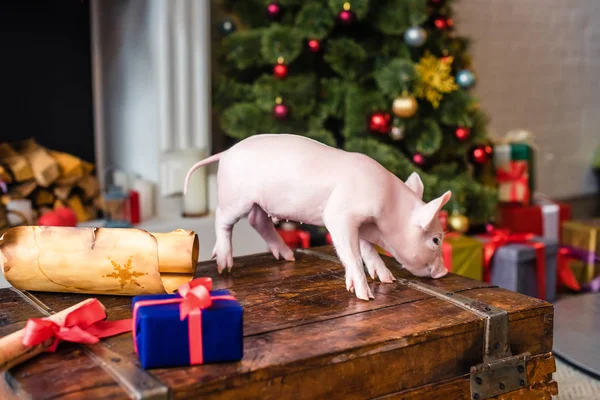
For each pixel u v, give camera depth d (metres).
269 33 2.27
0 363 0.85
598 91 3.94
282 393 0.90
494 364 1.10
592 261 2.64
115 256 1.12
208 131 2.43
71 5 2.48
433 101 2.38
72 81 2.52
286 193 1.23
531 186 2.83
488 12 3.37
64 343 0.96
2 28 2.32
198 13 2.34
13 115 2.39
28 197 2.19
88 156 2.61
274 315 1.09
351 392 0.96
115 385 0.83
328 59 2.32
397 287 1.27
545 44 3.64
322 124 2.41
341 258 1.21
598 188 3.97
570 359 1.71
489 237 2.49
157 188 2.38
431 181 2.33
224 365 0.88
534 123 3.67
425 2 2.32
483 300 1.19
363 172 1.21
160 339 0.86
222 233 1.34
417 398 1.02
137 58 2.40
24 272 1.15
